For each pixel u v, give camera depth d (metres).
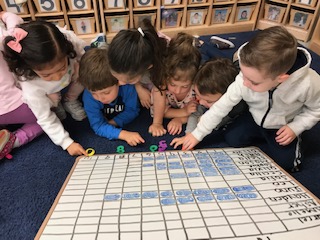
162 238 0.54
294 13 1.91
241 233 0.54
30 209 0.92
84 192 0.74
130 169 0.87
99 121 1.18
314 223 0.57
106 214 0.63
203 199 0.67
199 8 1.95
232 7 1.98
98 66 0.98
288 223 0.57
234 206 0.63
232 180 0.76
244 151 1.00
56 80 1.04
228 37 1.91
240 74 0.94
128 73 0.91
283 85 0.84
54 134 1.10
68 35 1.18
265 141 1.15
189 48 1.03
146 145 1.16
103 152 1.12
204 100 1.07
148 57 0.91
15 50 0.90
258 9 2.02
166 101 1.25
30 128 1.17
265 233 0.54
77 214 0.64
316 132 1.21
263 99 0.92
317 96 0.88
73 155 1.11
